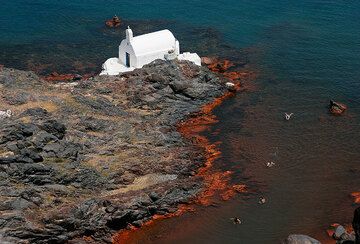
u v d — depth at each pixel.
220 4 130.25
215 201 63.44
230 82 91.69
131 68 90.75
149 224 60.00
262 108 85.12
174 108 83.06
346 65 97.94
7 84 77.56
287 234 57.94
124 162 65.38
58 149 61.09
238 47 107.31
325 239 56.84
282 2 128.62
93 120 71.62
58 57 105.94
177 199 63.06
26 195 55.06
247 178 67.75
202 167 70.06
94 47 110.56
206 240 57.38
